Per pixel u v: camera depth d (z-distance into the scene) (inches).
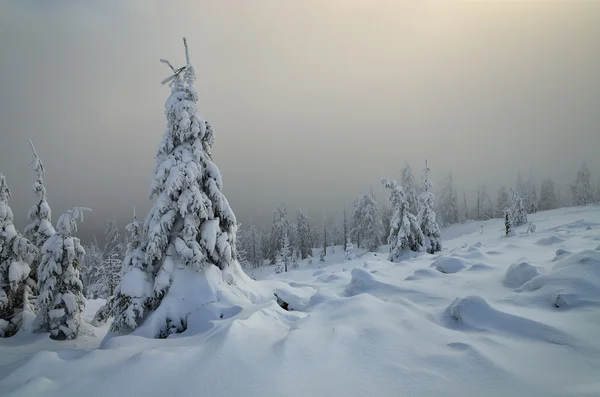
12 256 551.5
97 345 504.1
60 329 510.9
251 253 2679.6
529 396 153.1
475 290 355.6
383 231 2057.1
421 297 363.3
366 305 304.5
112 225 1722.4
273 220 2501.2
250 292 444.8
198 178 441.4
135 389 188.5
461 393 163.2
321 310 323.6
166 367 208.2
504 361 188.5
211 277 415.8
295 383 182.2
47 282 511.5
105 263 1466.5
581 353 187.0
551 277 292.2
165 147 451.5
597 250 302.2
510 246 599.8
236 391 177.8
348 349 219.9
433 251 970.1
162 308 382.3
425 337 231.3
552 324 220.5
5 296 538.3
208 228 435.5
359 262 1165.1
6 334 538.3
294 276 833.5
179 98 455.2
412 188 1964.8
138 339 304.2
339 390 173.0
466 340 219.8
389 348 217.2
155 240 406.0
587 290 253.6
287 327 294.2
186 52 461.1
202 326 361.4
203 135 459.5
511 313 241.1
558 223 1348.4
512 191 1601.9
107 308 451.8
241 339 235.9
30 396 190.5
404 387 172.2
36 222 612.7
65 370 228.1
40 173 622.5
